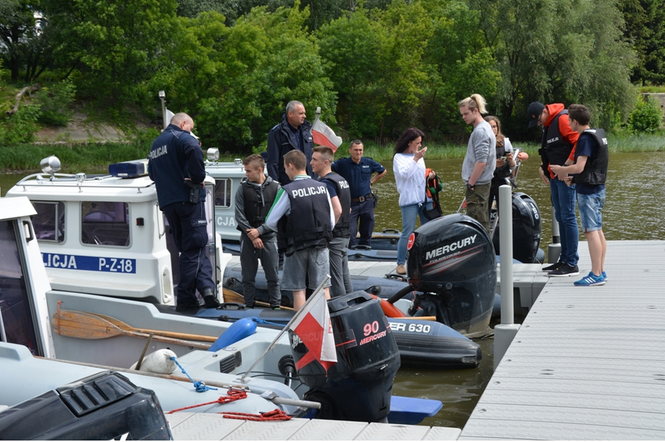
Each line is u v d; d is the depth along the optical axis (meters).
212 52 40.59
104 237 6.53
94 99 41.25
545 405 3.57
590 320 5.18
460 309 6.11
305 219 5.38
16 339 4.68
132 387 2.10
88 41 41.19
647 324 4.99
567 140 6.52
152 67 41.59
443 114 51.09
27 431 1.90
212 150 10.19
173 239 6.61
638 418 3.33
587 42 46.56
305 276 5.52
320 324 3.62
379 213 15.35
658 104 60.09
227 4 51.66
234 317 5.86
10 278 4.66
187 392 3.79
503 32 46.66
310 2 56.56
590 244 6.26
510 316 5.17
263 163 6.43
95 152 34.75
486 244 6.11
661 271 6.83
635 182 20.89
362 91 50.75
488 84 47.09
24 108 35.25
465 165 7.01
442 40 49.62
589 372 4.05
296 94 38.75
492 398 3.71
